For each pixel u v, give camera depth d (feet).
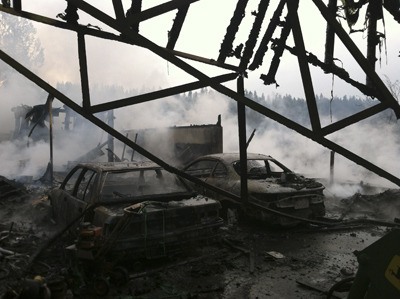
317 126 9.88
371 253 7.96
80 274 12.52
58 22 9.52
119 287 13.01
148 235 13.96
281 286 13.37
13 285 12.71
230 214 21.58
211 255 16.14
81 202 16.21
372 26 10.39
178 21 10.62
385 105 10.09
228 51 11.46
